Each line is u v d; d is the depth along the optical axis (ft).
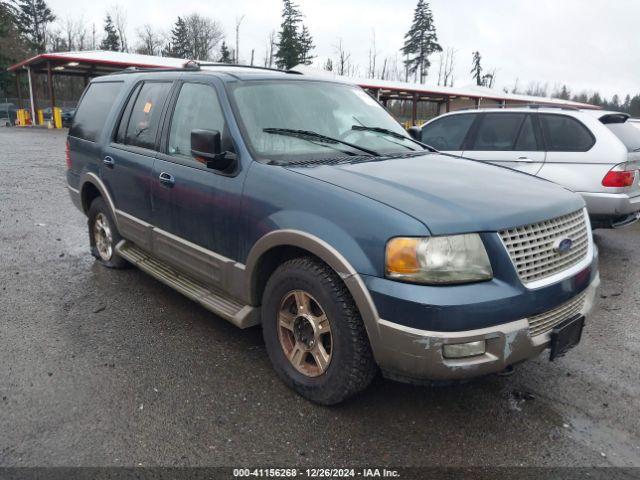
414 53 239.30
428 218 8.46
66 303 14.67
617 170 19.77
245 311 11.19
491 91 146.00
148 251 14.39
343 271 8.84
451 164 11.89
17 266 17.74
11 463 8.29
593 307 10.48
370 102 14.97
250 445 8.91
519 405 10.33
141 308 14.42
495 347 8.41
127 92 15.78
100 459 8.45
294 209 9.76
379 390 10.69
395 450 8.91
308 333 10.12
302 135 11.91
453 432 9.43
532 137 21.95
